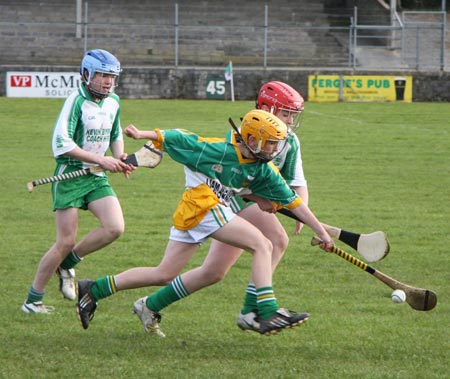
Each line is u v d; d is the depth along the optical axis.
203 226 11.84
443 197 26.42
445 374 10.96
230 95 62.72
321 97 63.41
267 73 63.00
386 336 12.70
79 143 13.98
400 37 73.88
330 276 16.67
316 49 73.69
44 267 13.69
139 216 22.92
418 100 64.12
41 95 60.56
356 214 23.58
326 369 11.10
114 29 73.88
